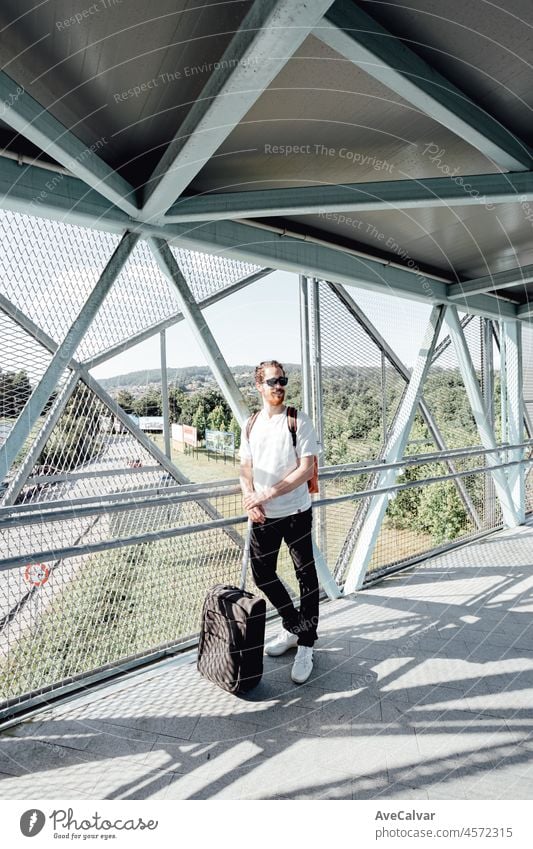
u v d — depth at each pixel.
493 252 3.73
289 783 1.60
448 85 1.72
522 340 5.61
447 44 1.55
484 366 5.43
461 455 3.76
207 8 1.34
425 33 1.50
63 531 2.23
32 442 2.33
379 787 1.58
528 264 4.01
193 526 2.14
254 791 1.57
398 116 1.91
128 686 2.14
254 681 2.04
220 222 2.73
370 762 1.68
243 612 2.01
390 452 4.09
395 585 3.32
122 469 2.63
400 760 1.69
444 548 4.14
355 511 3.79
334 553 3.58
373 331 4.07
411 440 4.87
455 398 5.35
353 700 2.02
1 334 2.19
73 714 1.95
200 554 2.69
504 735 1.81
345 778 1.61
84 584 2.27
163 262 2.59
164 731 1.85
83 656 2.21
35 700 1.99
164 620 2.53
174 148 1.79
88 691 2.11
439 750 1.73
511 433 5.52
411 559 3.80
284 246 3.05
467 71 1.68
